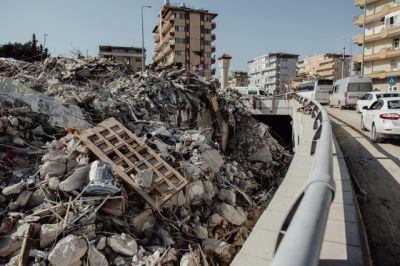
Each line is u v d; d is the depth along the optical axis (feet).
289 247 4.46
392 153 29.37
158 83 45.34
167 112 40.98
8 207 19.27
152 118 37.17
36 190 20.25
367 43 165.07
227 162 38.22
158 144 28.60
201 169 27.81
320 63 367.66
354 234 9.59
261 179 44.04
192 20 217.56
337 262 8.21
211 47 223.51
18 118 26.68
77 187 20.71
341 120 57.16
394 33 143.13
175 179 24.39
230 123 57.72
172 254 18.78
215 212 25.46
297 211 5.68
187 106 45.14
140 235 20.57
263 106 72.28
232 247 22.18
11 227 17.78
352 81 76.69
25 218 18.21
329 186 6.47
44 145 25.41
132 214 21.01
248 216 28.17
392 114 33.32
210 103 51.06
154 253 18.40
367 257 9.55
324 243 9.15
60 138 26.94
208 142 34.83
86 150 23.79
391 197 18.03
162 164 25.14
